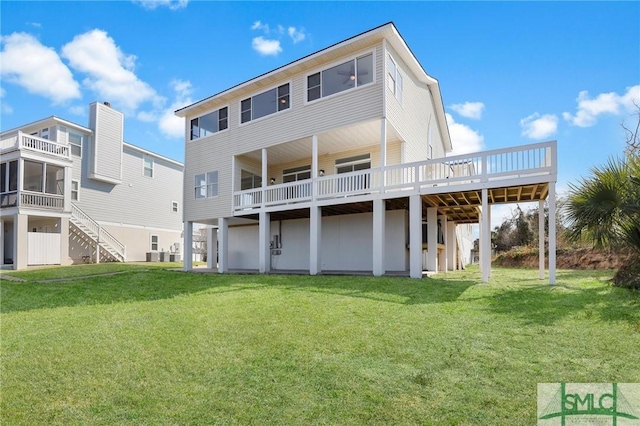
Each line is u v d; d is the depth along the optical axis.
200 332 5.42
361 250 14.31
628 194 6.60
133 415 3.12
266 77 14.10
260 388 3.55
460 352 4.24
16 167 18.66
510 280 10.02
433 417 2.93
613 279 8.45
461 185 10.01
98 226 22.73
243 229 18.55
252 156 15.95
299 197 13.39
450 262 16.88
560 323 5.17
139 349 4.75
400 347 4.47
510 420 2.85
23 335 5.49
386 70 11.67
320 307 6.71
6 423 3.05
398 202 12.22
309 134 13.11
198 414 3.11
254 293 8.48
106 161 23.67
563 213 7.65
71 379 3.88
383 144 11.39
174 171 29.50
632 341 4.35
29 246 18.06
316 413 3.06
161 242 27.84
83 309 7.38
